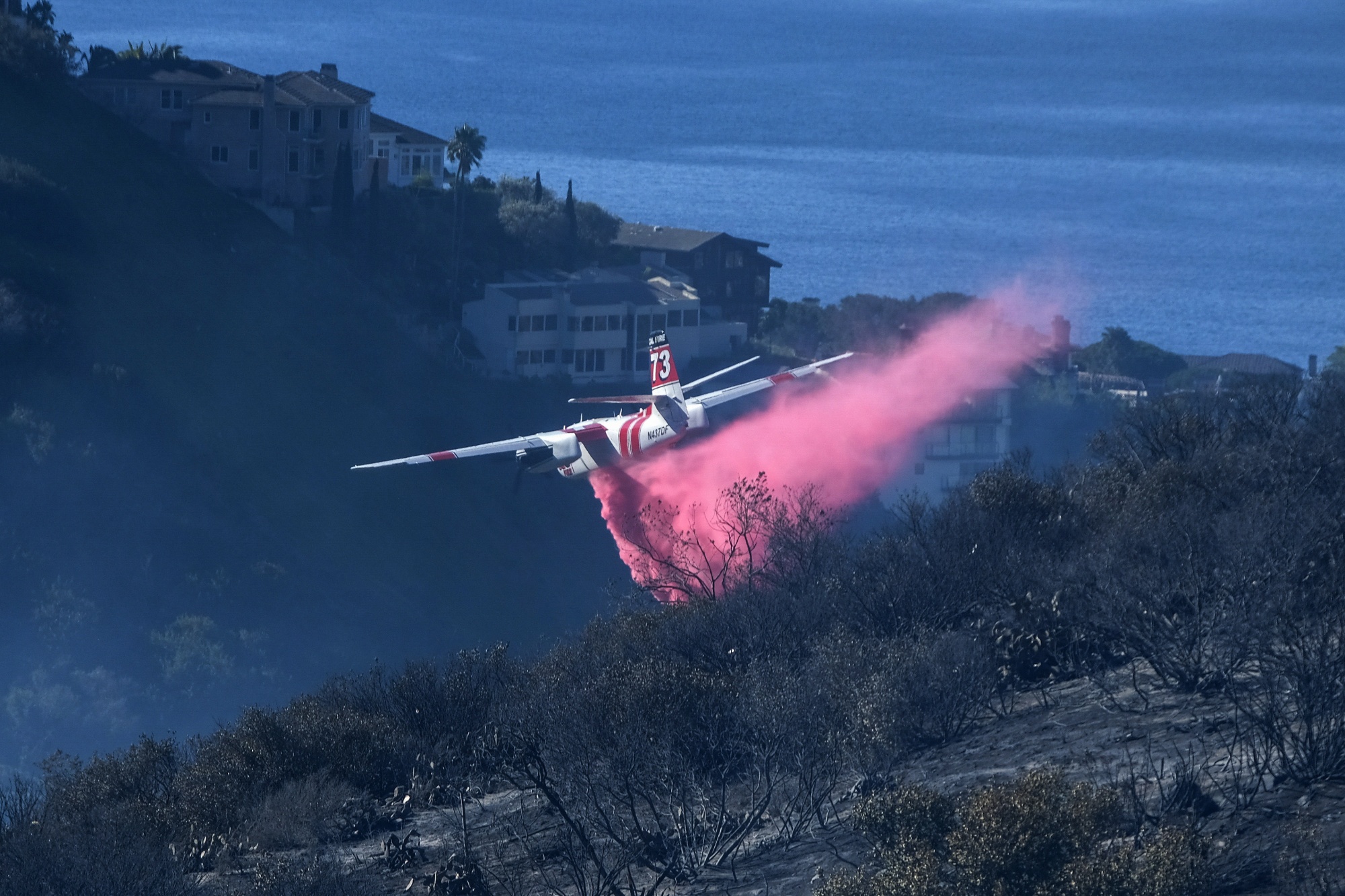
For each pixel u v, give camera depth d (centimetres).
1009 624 7919
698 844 6550
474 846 7162
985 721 7200
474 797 7956
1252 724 5928
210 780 8262
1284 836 4900
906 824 5228
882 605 8650
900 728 6881
